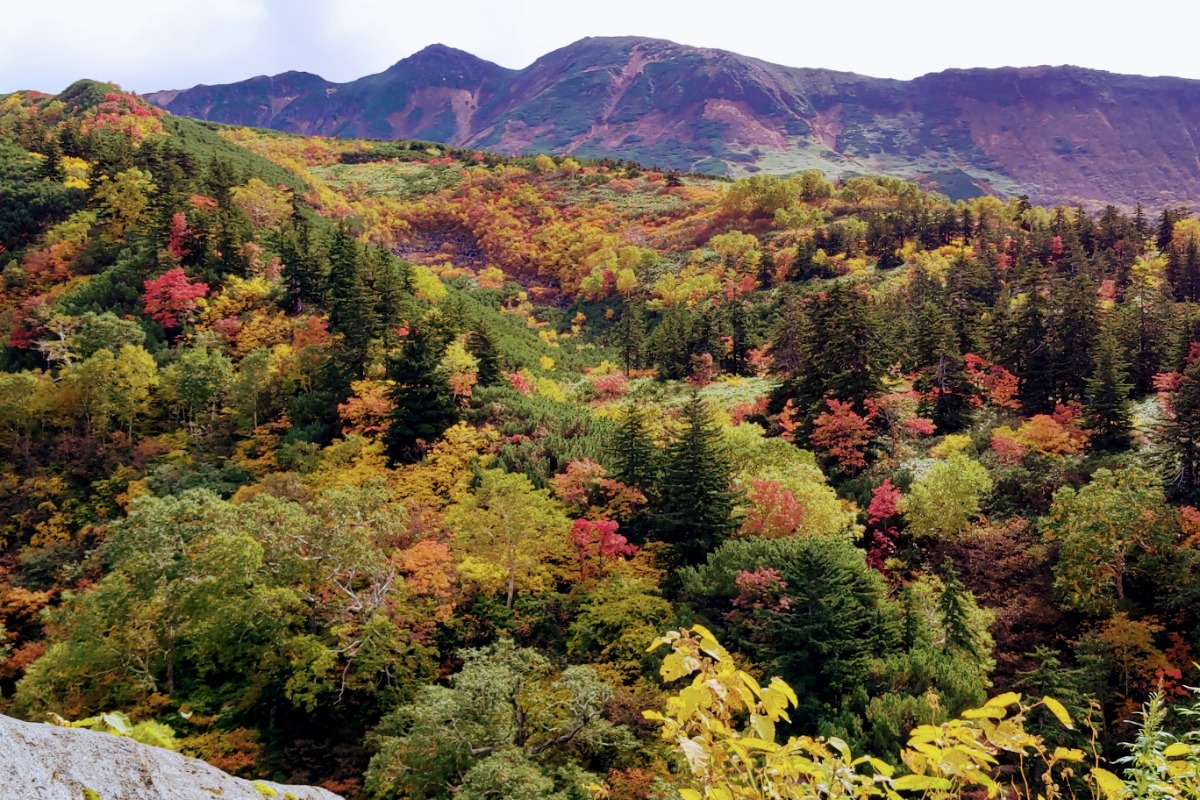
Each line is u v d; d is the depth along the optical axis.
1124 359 49.38
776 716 3.67
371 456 42.84
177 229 67.69
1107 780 3.57
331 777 23.78
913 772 3.71
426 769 19.66
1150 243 94.69
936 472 35.69
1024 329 50.72
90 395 48.62
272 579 27.59
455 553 32.34
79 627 25.25
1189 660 25.16
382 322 55.50
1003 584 32.00
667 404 63.28
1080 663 26.56
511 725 20.84
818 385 47.91
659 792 15.59
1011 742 3.54
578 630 28.44
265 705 26.16
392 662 27.25
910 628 26.80
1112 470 36.88
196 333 59.47
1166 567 28.33
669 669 3.77
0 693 28.22
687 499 33.09
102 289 61.81
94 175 82.19
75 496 44.34
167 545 26.94
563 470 41.09
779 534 32.78
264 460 45.56
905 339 60.25
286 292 64.94
